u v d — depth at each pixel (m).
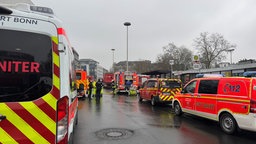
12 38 3.39
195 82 10.91
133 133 8.52
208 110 9.70
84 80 22.39
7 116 3.32
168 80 16.23
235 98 8.34
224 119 8.77
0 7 3.29
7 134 3.32
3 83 3.34
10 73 3.36
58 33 3.54
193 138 7.94
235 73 21.77
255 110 7.68
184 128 9.45
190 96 11.06
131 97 24.94
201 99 10.19
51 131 3.48
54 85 3.51
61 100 3.55
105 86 46.62
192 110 10.87
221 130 9.16
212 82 9.73
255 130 7.71
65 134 3.60
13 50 3.38
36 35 3.47
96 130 8.91
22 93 3.39
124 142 7.35
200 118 11.70
